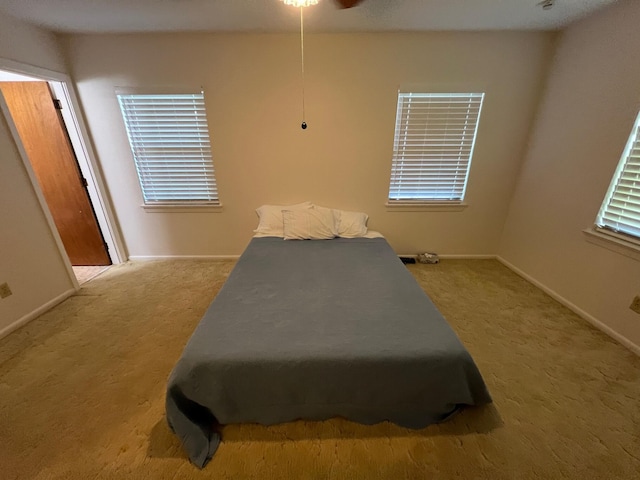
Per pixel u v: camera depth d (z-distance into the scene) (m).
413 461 1.21
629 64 1.85
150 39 2.46
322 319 1.48
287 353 1.25
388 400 1.29
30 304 2.19
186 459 1.22
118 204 3.03
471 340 1.94
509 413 1.42
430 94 2.65
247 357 1.23
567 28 2.32
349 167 2.90
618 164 1.93
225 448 1.26
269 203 3.04
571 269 2.29
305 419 1.38
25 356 1.81
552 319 2.17
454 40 2.47
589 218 2.14
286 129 2.76
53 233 2.36
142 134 2.77
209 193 3.03
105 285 2.70
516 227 2.94
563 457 1.22
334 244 2.54
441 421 1.37
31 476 1.16
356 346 1.28
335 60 2.53
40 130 2.61
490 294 2.53
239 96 2.64
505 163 2.88
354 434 1.32
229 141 2.80
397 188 3.00
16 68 2.10
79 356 1.81
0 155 1.99
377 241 2.63
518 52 2.51
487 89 2.62
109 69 2.54
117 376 1.65
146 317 2.22
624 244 1.85
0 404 1.47
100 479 1.15
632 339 1.84
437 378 1.24
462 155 2.86
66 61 2.50
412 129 2.76
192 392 1.21
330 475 1.16
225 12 2.05
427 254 3.20
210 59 2.52
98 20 2.15
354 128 2.76
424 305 1.60
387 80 2.59
